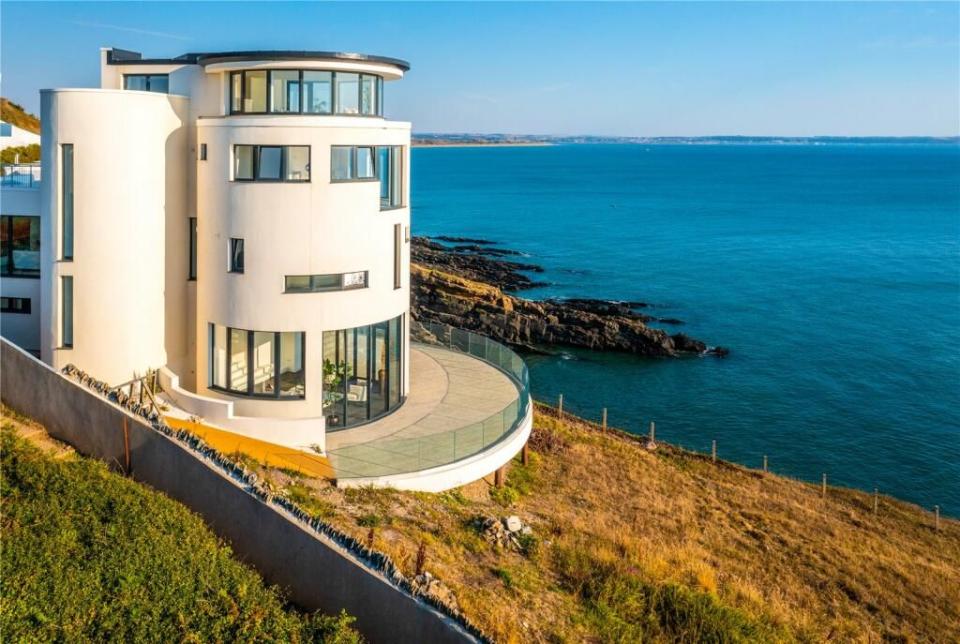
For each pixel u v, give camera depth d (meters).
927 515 34.94
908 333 70.06
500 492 25.77
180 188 25.53
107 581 12.53
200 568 13.49
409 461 23.16
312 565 14.01
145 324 24.42
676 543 25.11
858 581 25.34
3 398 18.16
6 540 13.02
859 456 43.97
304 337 24.78
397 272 27.58
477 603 16.22
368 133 25.25
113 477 15.66
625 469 32.94
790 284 92.06
